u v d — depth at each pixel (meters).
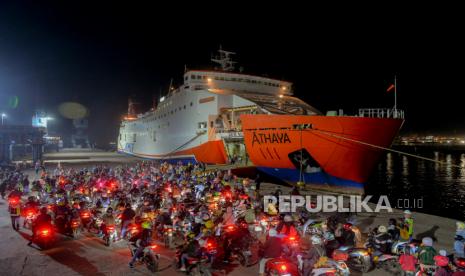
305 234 11.41
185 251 8.45
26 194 21.97
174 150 41.41
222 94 32.97
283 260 7.60
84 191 18.09
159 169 29.77
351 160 20.80
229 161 31.72
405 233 9.48
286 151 22.83
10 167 37.41
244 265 9.26
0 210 17.23
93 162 49.72
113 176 23.94
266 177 26.94
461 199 37.06
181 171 26.84
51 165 44.53
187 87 37.56
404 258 7.74
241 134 28.88
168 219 11.87
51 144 95.31
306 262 7.66
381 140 20.47
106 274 8.67
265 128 23.39
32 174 34.25
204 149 34.22
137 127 64.44
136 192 17.17
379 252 8.86
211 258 8.48
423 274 7.42
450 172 67.06
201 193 16.50
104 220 11.84
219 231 10.09
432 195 39.94
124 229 11.46
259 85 38.81
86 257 10.08
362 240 11.02
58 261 9.71
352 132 20.12
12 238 12.24
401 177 58.62
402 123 21.17
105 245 11.46
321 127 20.77
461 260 6.89
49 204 15.21
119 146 83.19
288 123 22.03
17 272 8.83
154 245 9.13
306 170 22.70
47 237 11.12
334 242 8.85
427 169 74.06
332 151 20.95
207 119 33.84
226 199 15.07
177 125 40.62
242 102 31.56
